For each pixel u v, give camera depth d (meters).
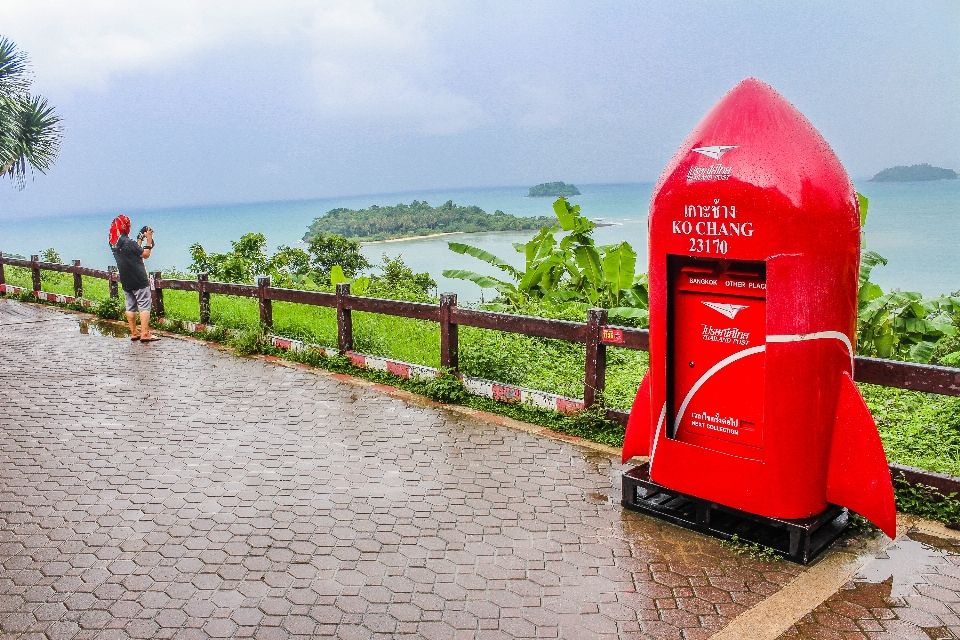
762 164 3.71
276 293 9.33
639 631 3.34
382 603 3.60
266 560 4.05
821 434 3.89
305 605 3.59
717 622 3.40
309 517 4.59
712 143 3.92
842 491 3.94
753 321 3.97
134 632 3.38
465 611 3.52
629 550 4.11
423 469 5.37
